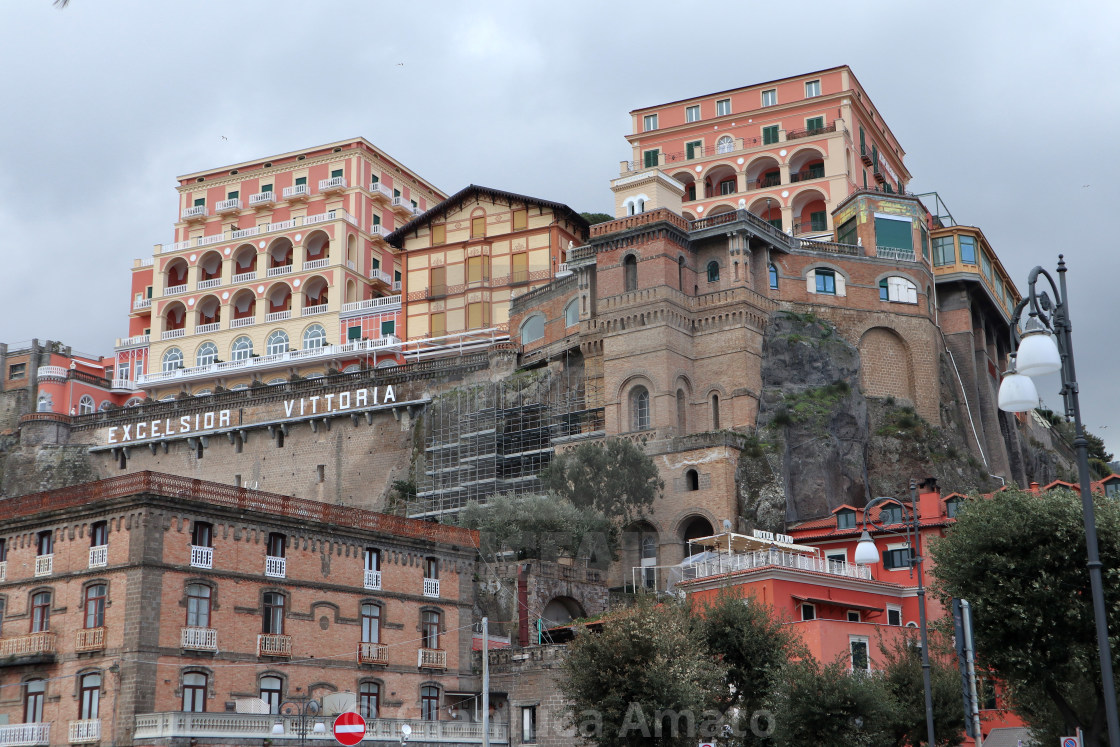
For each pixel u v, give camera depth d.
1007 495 47.91
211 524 56.75
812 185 121.50
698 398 100.06
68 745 53.16
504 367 111.81
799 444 97.19
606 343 101.44
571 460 94.94
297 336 134.75
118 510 55.22
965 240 113.62
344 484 115.81
